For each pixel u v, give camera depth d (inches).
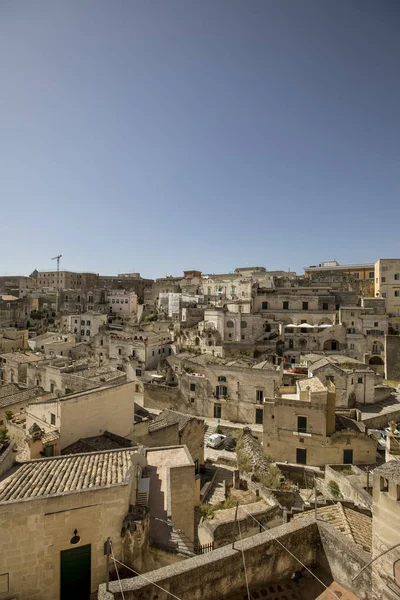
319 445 1599.4
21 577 577.6
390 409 2089.1
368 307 3260.3
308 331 3275.1
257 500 1095.6
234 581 458.9
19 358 2637.8
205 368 2269.9
